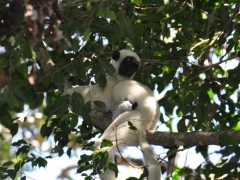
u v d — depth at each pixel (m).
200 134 9.09
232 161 7.29
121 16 8.35
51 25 6.20
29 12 6.03
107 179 8.99
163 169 10.24
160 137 9.55
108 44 12.40
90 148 8.44
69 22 7.59
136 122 9.98
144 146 9.16
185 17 10.89
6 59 9.17
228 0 11.34
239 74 10.61
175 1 10.84
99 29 8.41
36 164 9.69
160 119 12.27
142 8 11.02
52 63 10.88
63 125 10.87
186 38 11.84
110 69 8.91
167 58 11.51
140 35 10.53
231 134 8.76
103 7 7.71
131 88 10.84
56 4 6.17
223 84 11.62
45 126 10.89
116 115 10.55
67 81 11.36
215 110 11.87
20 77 10.99
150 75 12.16
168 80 11.35
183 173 9.62
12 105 9.61
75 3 7.74
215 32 11.91
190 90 11.66
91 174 8.68
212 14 11.48
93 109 11.07
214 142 8.91
